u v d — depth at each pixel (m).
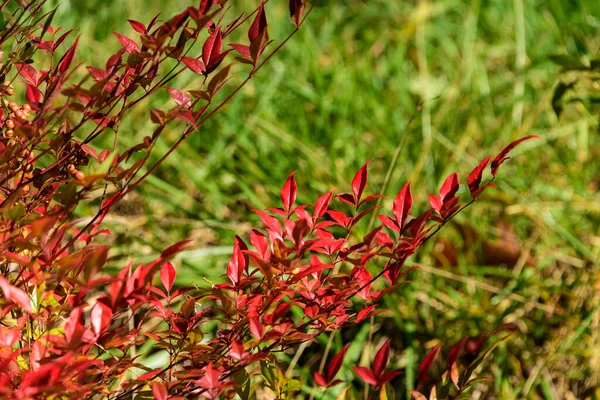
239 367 1.61
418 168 2.31
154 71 1.59
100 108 1.58
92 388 1.58
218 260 2.16
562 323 2.06
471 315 2.06
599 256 2.14
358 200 1.66
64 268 1.53
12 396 1.55
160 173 2.39
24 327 1.63
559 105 2.08
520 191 2.38
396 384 2.00
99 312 1.53
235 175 2.29
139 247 2.17
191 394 1.64
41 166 2.12
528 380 1.98
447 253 2.15
